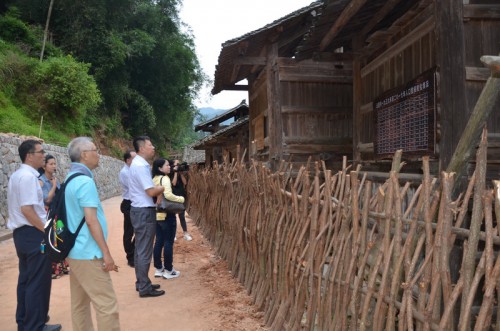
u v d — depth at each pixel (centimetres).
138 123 2772
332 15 485
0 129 1266
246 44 716
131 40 2453
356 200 261
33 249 336
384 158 515
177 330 378
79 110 1884
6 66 1619
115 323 289
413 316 214
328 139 764
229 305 437
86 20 2252
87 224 278
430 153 399
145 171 461
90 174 301
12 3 2220
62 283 530
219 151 1878
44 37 1961
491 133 374
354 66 621
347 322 268
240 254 520
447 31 367
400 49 489
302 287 322
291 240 347
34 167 350
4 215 916
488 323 176
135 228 469
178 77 2880
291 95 755
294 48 852
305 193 328
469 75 370
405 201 362
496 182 179
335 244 282
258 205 445
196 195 1052
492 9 371
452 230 201
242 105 1786
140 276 469
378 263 237
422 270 212
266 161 866
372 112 565
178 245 779
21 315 355
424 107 411
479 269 182
